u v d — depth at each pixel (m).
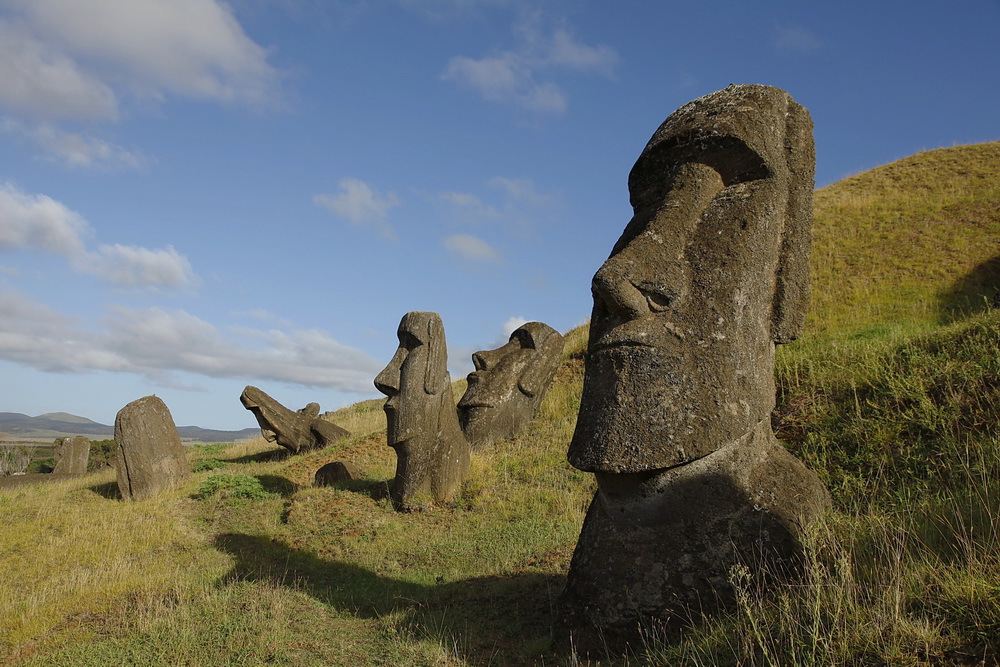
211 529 11.44
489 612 6.28
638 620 4.89
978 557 4.12
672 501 5.06
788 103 5.97
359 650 5.77
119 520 12.03
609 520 5.28
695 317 5.27
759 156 5.55
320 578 8.15
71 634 6.93
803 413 9.20
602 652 4.92
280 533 10.65
